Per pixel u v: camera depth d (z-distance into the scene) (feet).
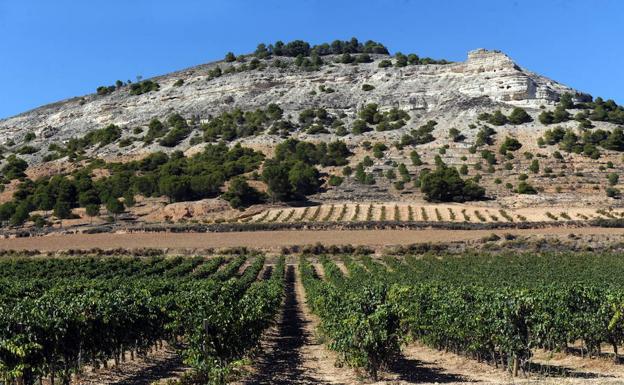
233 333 79.30
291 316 150.20
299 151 475.72
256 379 81.15
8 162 558.97
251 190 385.91
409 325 93.20
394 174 432.25
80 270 202.59
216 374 71.10
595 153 440.45
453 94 613.11
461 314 88.79
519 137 492.13
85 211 380.37
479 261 215.51
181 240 287.89
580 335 87.30
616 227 290.15
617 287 120.16
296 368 88.48
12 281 157.58
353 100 647.15
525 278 159.63
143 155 531.91
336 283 154.81
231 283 107.34
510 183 402.72
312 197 394.73
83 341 80.02
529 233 277.03
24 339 69.56
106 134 612.70
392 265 215.10
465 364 88.69
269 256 262.47
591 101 633.20
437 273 176.96
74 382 81.05
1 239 303.89
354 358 78.38
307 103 647.97
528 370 82.28
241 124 597.11
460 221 313.12
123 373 86.89
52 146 608.60
